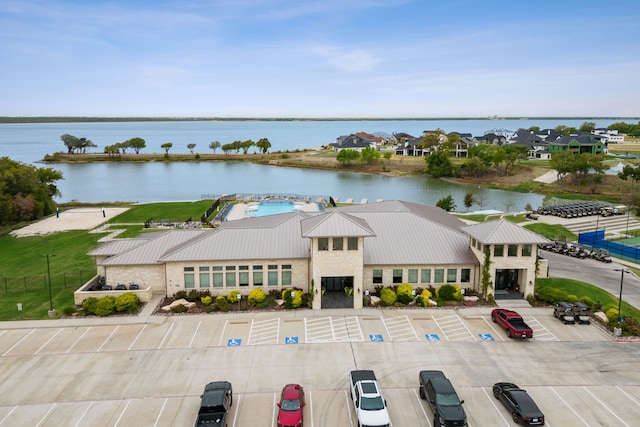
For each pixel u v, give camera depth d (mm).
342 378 34438
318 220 47656
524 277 49531
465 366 36188
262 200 111000
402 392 32656
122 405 31141
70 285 54438
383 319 44594
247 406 30984
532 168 162125
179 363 36594
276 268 49969
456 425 27609
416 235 54125
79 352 38375
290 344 39688
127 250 52062
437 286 51062
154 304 48062
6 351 38531
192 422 29328
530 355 37938
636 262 66062
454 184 155250
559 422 29422
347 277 51062
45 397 32031
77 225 85938
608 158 178375
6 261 64312
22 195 94812
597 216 94125
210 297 47500
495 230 48500
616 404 31391
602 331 42469
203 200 112688
